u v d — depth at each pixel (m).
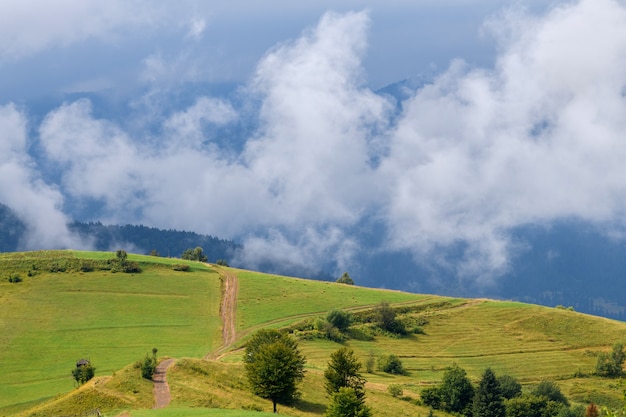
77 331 178.38
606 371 173.62
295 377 110.31
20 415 91.88
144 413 85.75
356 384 117.88
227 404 99.62
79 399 94.25
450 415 135.25
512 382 154.00
